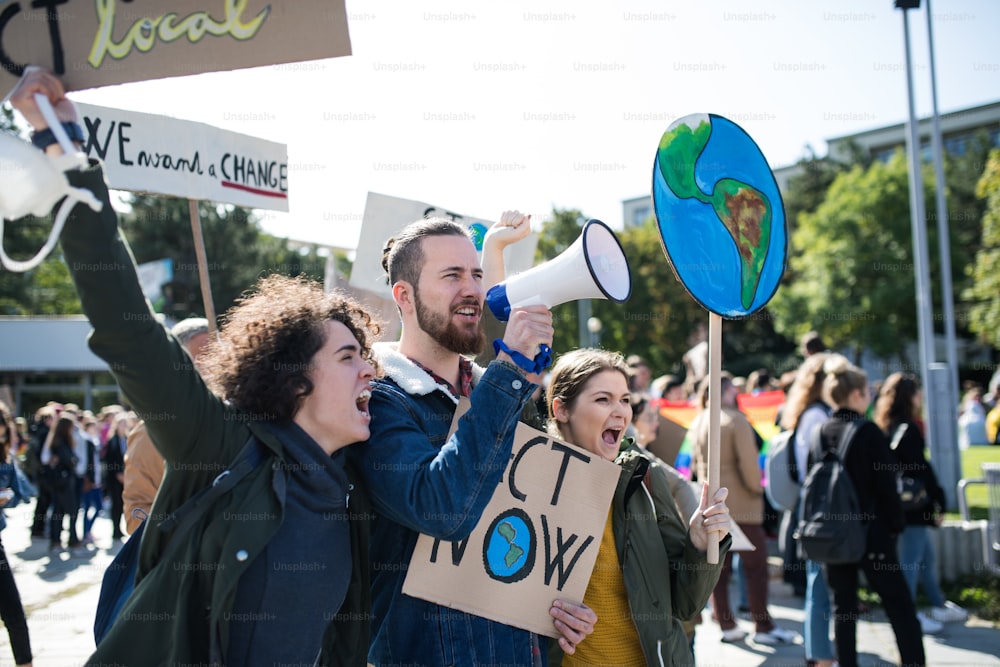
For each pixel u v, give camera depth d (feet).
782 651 18.30
